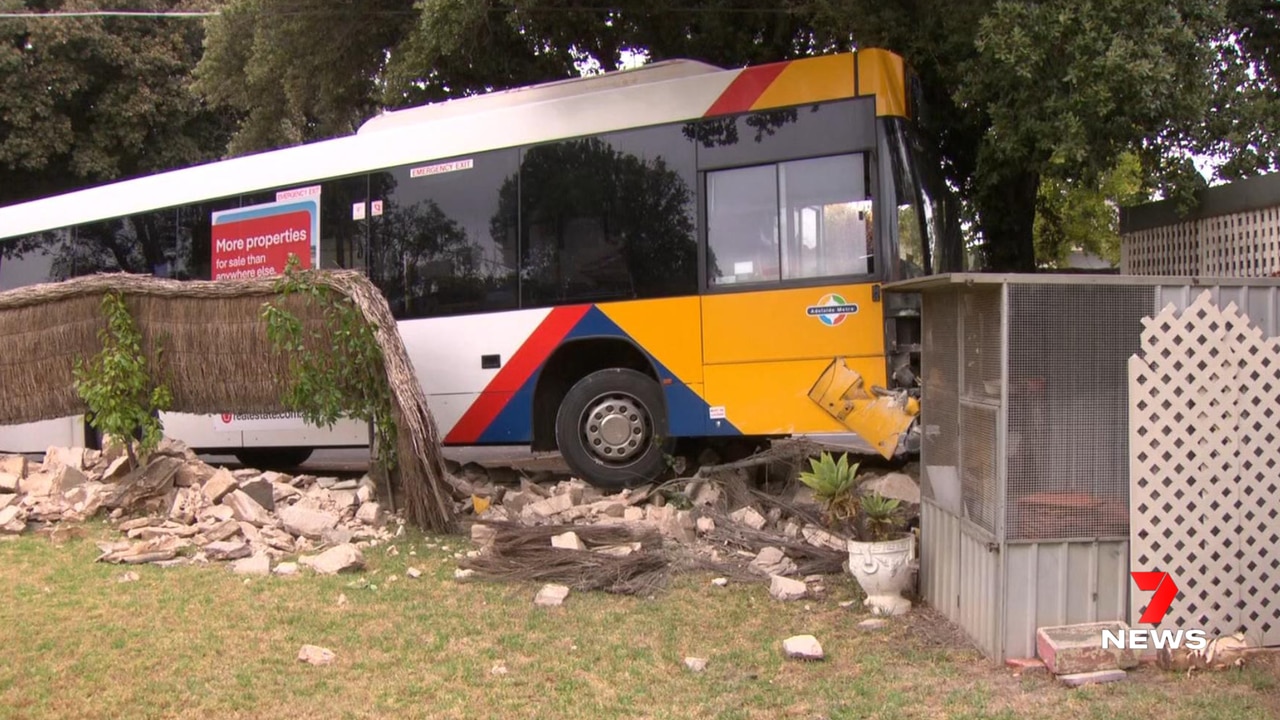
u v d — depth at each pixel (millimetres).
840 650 5148
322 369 8070
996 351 4934
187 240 11094
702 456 9203
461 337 9336
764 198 8195
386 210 9805
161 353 8477
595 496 8367
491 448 13914
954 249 9188
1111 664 4699
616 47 12891
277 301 8156
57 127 19969
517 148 9203
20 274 12195
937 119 9156
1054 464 4887
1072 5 7492
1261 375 4898
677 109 8562
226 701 4539
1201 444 4863
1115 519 4914
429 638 5363
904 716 4316
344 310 7949
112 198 11648
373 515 7844
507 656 5109
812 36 11648
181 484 8359
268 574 6656
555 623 5609
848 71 8023
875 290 7766
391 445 8109
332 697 4590
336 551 6785
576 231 8883
